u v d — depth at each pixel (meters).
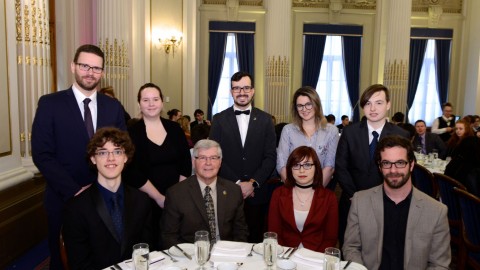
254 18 9.93
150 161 2.87
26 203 3.70
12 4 3.48
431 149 6.06
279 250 2.04
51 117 2.50
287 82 9.38
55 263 2.70
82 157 2.59
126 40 6.76
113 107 2.74
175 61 8.57
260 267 1.87
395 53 9.41
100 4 6.55
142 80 7.84
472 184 3.14
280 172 3.12
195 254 1.86
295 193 2.65
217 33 9.91
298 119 3.11
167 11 8.37
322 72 10.44
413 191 2.21
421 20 10.34
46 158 2.47
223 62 10.03
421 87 10.62
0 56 3.35
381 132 2.85
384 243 2.25
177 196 2.55
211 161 2.51
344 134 2.94
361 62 10.39
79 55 2.50
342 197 3.06
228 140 3.15
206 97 10.12
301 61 10.24
